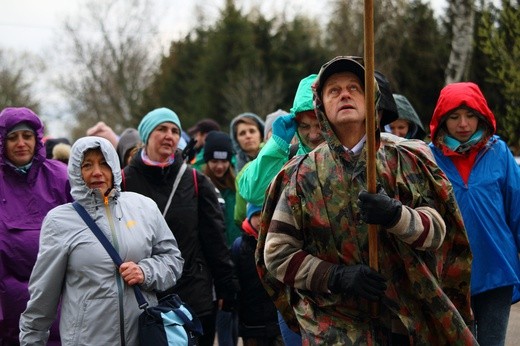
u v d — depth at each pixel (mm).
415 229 3885
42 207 6234
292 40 44625
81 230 5020
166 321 4895
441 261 4203
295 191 4180
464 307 4363
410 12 30859
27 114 6254
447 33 29438
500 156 5699
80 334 4941
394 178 4117
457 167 5711
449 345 4098
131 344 4969
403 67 29719
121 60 55906
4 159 6227
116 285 4965
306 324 4172
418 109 29188
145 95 53531
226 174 8477
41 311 5078
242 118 9492
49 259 5020
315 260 4109
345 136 4156
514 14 14602
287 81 43844
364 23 3738
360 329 4094
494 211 5594
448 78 21344
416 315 4090
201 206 6371
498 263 5531
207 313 6355
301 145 5660
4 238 6039
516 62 14406
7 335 6031
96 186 5082
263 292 6941
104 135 10805
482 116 5637
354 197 4070
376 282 3904
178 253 5320
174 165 6344
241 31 45562
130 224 5125
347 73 4133
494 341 5566
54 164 6480
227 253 6418
